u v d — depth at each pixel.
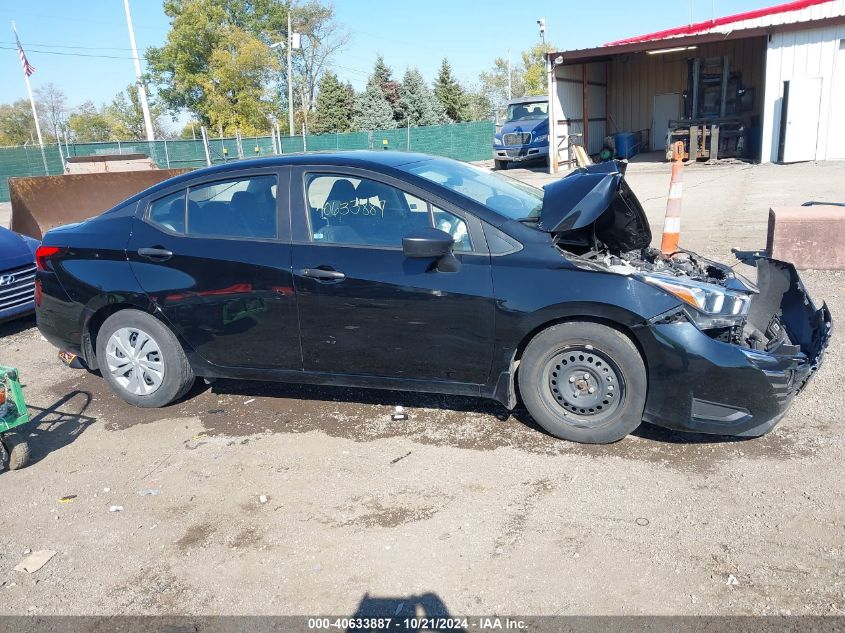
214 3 40.72
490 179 4.91
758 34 20.33
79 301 4.99
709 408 3.79
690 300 3.79
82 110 76.38
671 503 3.50
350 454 4.22
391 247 4.21
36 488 4.10
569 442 4.16
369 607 2.92
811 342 4.06
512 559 3.16
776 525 3.27
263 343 4.59
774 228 7.87
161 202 4.86
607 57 28.33
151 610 3.00
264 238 4.50
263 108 37.72
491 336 4.05
